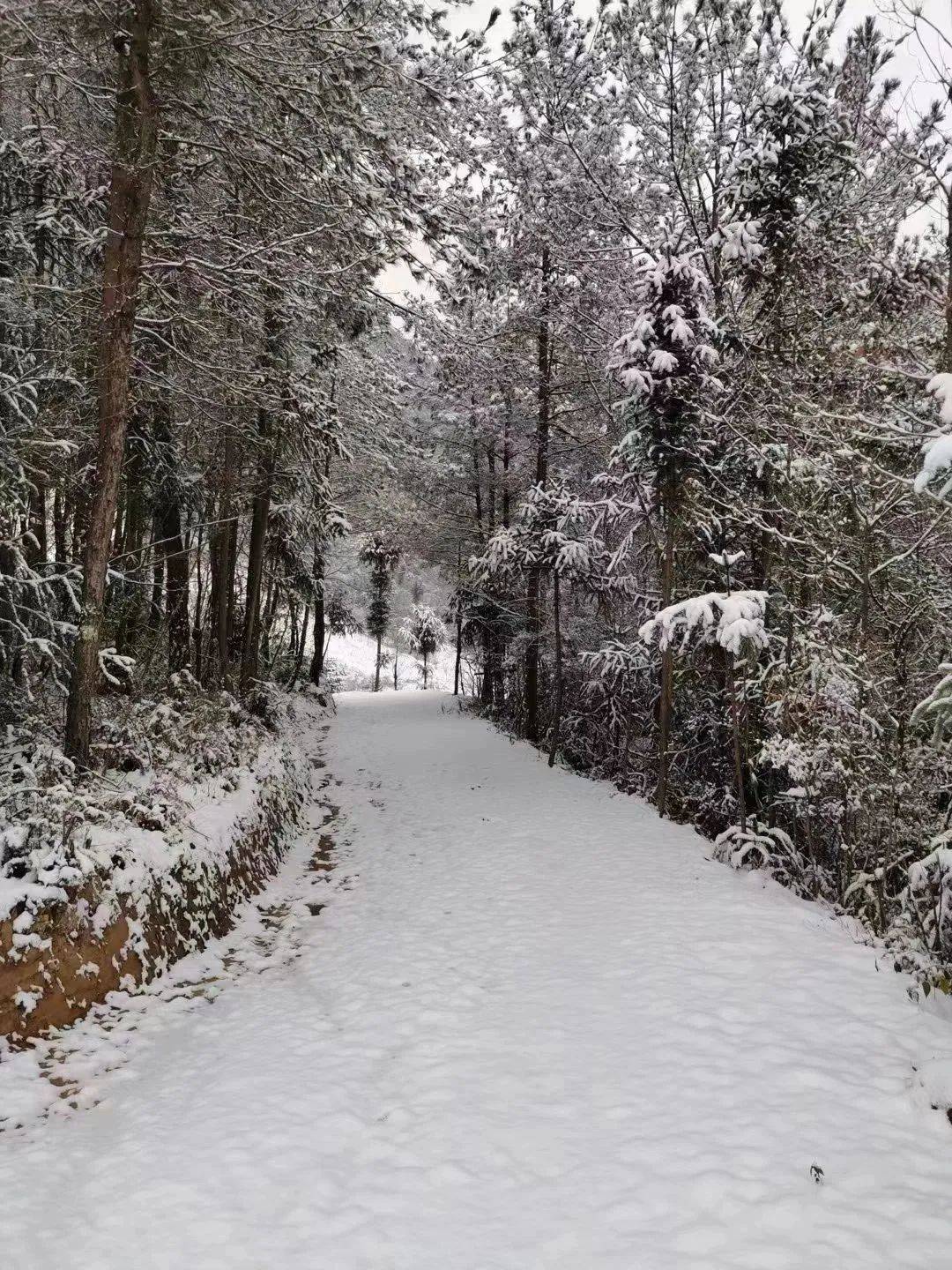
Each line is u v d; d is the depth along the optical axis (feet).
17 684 26.94
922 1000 17.40
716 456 36.37
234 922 24.53
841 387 30.50
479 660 90.58
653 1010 17.03
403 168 26.30
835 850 30.76
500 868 29.32
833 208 36.32
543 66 43.34
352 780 50.47
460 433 70.59
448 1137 12.91
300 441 40.70
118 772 25.45
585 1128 12.94
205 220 27.63
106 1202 11.48
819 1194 10.93
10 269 26.02
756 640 27.35
